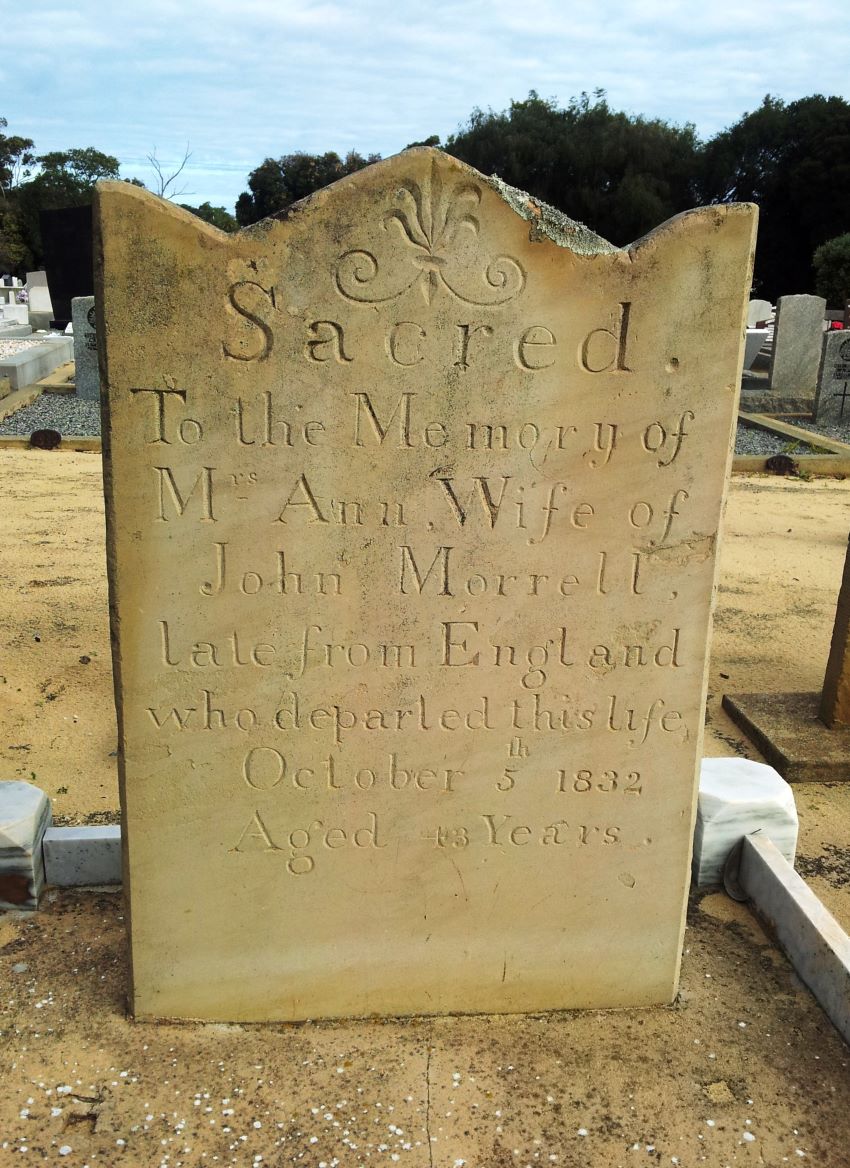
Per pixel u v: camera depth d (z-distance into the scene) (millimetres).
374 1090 1049
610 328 974
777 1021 1159
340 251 928
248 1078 1059
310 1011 1149
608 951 1164
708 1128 1015
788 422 5680
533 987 1169
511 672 1066
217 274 921
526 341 969
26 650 2191
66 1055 1074
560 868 1132
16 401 5484
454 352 967
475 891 1131
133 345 930
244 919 1108
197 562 997
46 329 9734
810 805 1724
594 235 962
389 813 1096
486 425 991
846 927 1384
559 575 1042
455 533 1019
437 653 1053
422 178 917
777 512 3812
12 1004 1137
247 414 961
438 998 1163
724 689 2180
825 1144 1001
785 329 6492
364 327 951
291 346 948
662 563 1048
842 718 1915
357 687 1054
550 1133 1005
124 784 1049
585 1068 1086
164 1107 1019
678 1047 1119
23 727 1865
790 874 1291
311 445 978
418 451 991
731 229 952
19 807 1303
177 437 960
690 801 1125
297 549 1005
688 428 1009
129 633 1007
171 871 1081
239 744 1054
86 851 1326
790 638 2496
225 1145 980
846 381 5598
